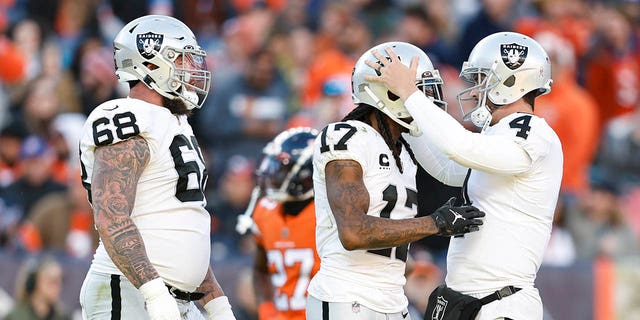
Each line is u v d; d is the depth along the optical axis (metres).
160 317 17.36
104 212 17.66
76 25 44.62
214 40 46.03
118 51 19.02
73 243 33.94
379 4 45.94
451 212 18.41
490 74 19.30
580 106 38.34
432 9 43.34
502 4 42.44
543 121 19.22
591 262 30.38
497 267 19.03
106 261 18.67
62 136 38.00
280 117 40.09
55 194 36.34
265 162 23.78
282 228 23.98
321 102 37.28
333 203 18.25
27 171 37.00
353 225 18.03
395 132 19.25
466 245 19.31
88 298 18.73
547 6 44.91
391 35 43.62
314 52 42.97
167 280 18.62
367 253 18.75
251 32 43.00
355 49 42.16
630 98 43.97
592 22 45.19
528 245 19.11
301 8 45.47
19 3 46.12
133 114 18.27
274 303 24.62
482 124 19.55
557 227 34.31
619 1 46.00
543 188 19.11
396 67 18.75
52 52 43.22
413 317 27.94
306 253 23.84
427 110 18.42
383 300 18.81
